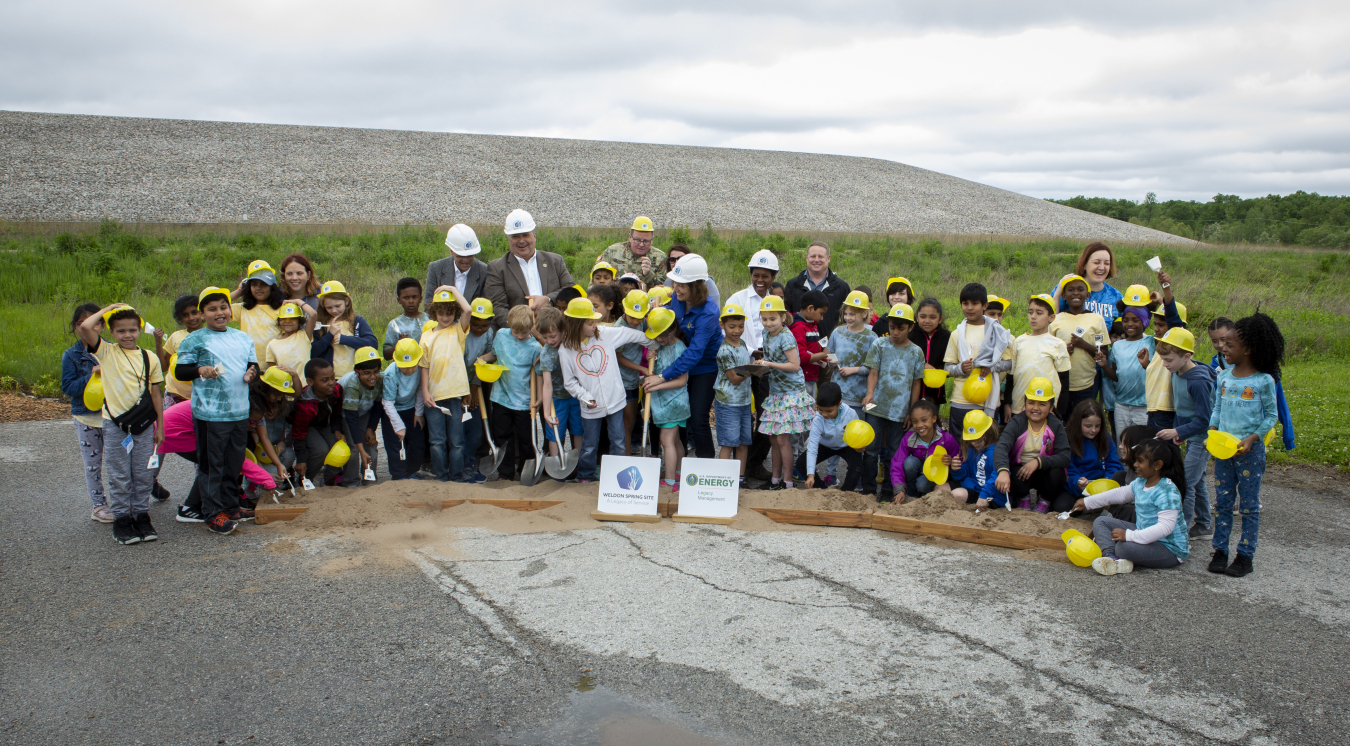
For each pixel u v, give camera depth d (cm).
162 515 622
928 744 334
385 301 1548
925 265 2647
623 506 609
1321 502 693
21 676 384
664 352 685
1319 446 845
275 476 662
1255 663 401
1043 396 604
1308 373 1235
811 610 455
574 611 452
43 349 1184
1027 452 623
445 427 681
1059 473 618
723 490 609
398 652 407
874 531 587
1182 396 586
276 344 665
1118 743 336
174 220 5603
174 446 615
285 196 6856
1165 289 632
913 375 673
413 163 8562
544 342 673
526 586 485
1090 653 409
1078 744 335
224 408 567
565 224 6656
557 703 363
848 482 667
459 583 489
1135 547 514
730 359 657
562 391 685
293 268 696
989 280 2261
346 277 1944
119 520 554
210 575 500
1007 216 8569
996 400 677
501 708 360
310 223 5362
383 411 693
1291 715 357
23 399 1026
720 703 363
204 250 2503
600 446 738
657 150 10656
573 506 624
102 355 541
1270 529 620
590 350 655
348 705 362
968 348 671
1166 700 368
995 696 370
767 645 416
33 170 6756
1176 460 520
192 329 662
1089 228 7888
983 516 582
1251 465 508
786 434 660
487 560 525
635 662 398
